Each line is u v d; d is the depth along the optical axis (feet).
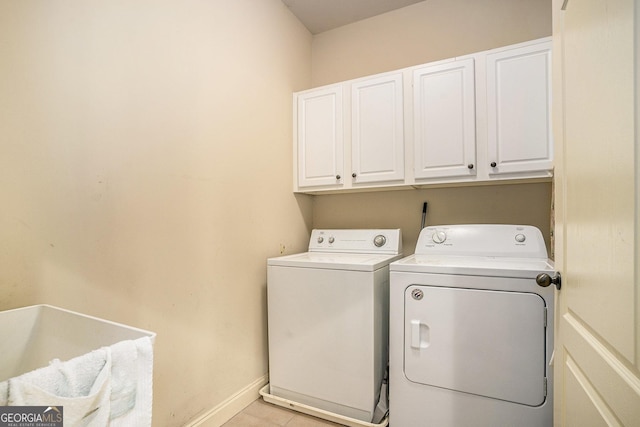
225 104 5.70
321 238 7.60
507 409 4.38
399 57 7.62
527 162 5.41
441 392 4.75
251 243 6.25
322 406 5.74
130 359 2.08
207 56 5.35
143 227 4.33
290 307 6.05
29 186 3.22
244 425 5.47
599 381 2.14
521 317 4.35
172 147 4.75
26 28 3.20
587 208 2.40
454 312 4.72
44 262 3.32
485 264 5.01
